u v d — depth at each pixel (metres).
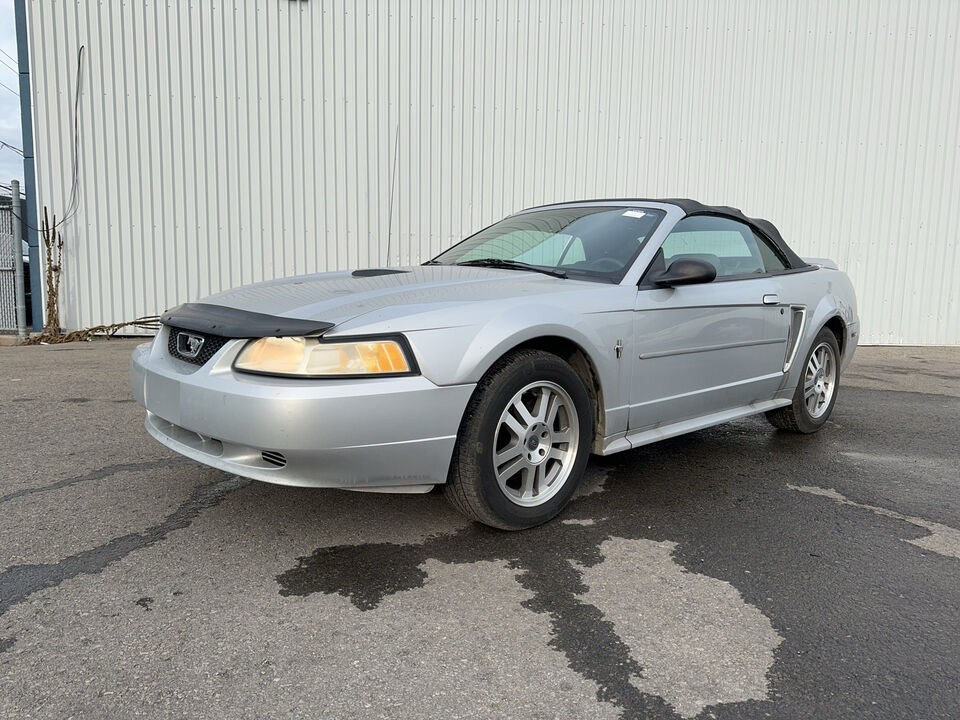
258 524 3.05
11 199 8.80
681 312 3.55
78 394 5.58
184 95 8.73
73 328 8.88
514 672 2.05
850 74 9.70
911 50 9.73
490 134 9.30
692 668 2.09
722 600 2.50
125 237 8.82
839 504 3.47
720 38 9.49
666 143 9.57
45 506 3.21
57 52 8.48
